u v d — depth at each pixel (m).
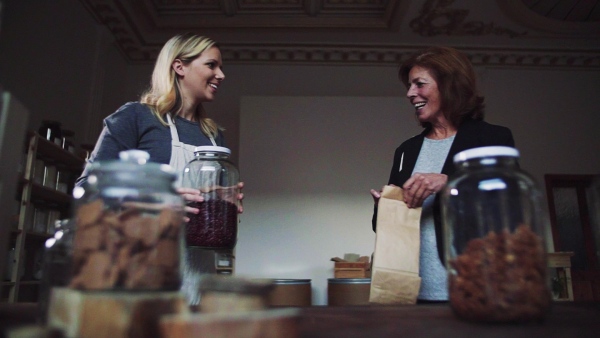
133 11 4.12
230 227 1.14
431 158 1.33
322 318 0.62
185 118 1.40
